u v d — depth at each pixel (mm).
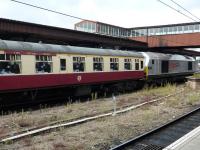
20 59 16828
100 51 23172
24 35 29703
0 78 15758
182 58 39719
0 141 9914
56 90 20312
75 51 20656
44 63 18297
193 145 8812
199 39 48969
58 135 11125
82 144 10023
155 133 11547
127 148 9602
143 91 26375
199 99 21625
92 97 21484
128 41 45469
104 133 11508
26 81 17125
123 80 25891
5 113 15594
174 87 29328
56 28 30922
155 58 31438
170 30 63562
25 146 9773
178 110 17062
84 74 21406
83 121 13266
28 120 13555
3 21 25250
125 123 13250
